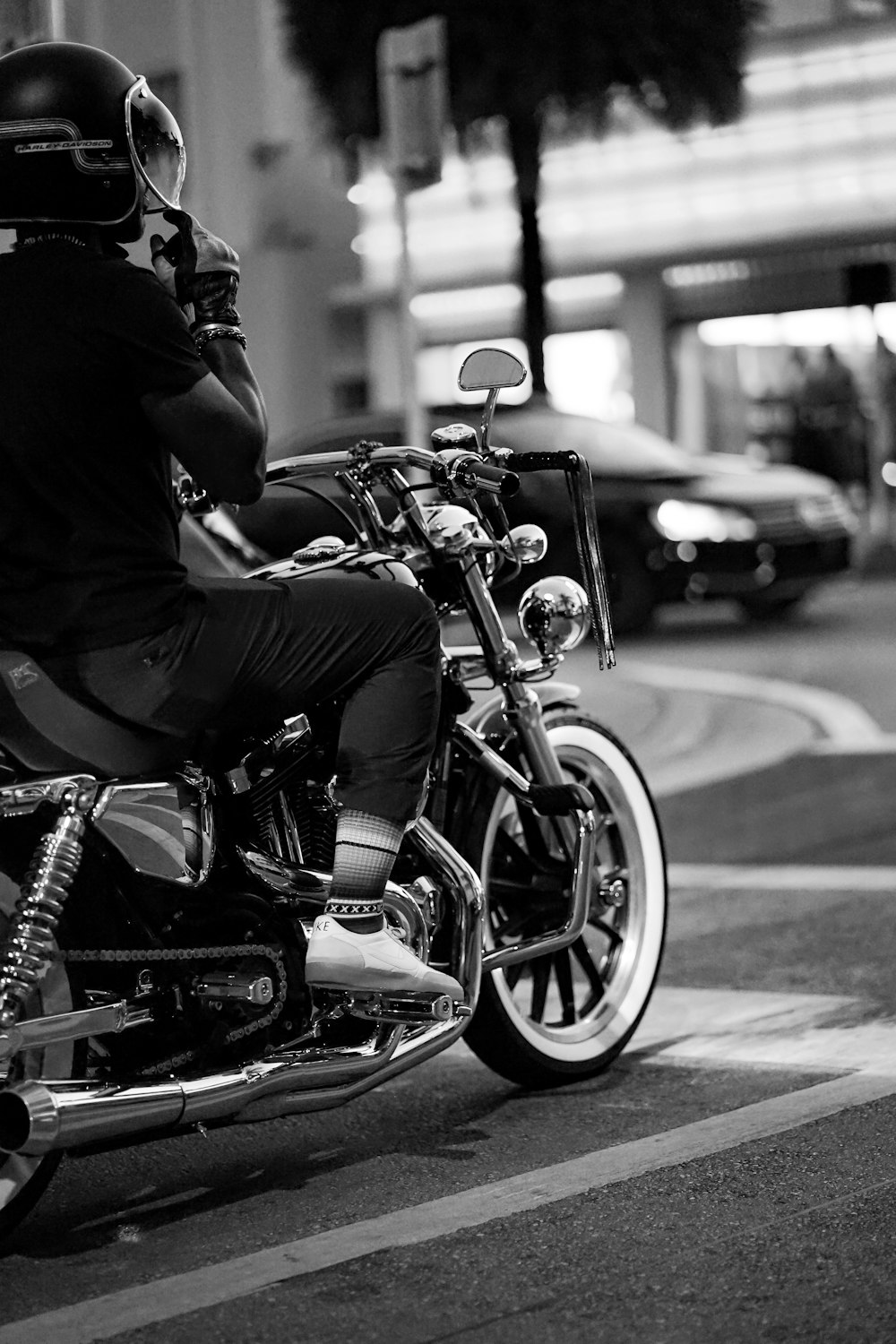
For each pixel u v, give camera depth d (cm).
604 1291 399
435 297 2894
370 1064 471
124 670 427
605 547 1781
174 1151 518
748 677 1509
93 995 437
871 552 2614
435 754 523
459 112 1883
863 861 870
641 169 2638
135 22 2088
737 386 2767
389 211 2778
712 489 1798
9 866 433
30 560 427
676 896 817
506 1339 378
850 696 1384
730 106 1891
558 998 621
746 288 2708
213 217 2178
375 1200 466
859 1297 389
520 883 558
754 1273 404
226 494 437
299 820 485
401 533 523
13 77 434
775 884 830
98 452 424
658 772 1134
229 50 2141
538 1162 489
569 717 570
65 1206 475
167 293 430
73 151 430
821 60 2438
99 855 438
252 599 442
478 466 485
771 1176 464
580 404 2864
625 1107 533
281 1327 388
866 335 2675
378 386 2955
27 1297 411
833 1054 572
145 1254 436
